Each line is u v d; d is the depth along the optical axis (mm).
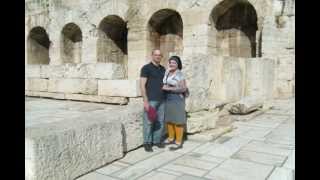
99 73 10711
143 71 5746
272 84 11648
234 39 15734
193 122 6625
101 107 9672
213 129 7113
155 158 5367
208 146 6117
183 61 7117
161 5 16359
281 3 13570
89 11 19344
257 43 14195
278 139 6676
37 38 23484
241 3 15062
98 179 4449
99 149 4875
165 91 5957
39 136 3998
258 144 6277
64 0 20500
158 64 5922
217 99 8984
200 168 4883
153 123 5953
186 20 15648
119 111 5938
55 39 21297
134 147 5867
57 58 21297
